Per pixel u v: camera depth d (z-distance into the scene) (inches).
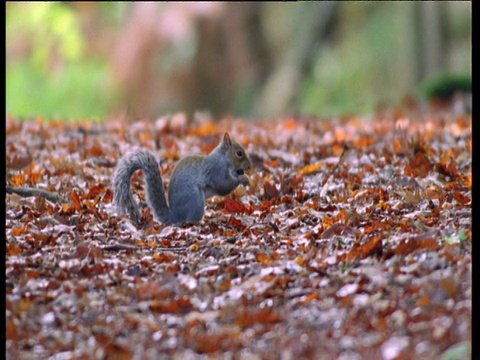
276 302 354.6
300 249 416.8
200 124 818.8
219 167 482.6
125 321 344.2
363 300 343.0
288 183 542.9
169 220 477.1
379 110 1009.5
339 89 1774.1
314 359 305.1
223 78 1646.2
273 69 1753.2
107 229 460.8
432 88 1045.8
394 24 1734.7
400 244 386.3
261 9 1684.3
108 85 1665.8
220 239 443.2
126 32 1578.5
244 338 327.3
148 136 721.0
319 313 339.3
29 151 658.2
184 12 1537.9
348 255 388.8
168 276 384.2
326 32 1749.5
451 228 413.7
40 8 1526.8
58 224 461.1
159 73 1601.9
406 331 317.4
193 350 320.8
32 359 321.7
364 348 307.0
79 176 578.9
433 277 354.9
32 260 406.6
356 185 536.4
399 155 618.5
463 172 554.3
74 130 748.0
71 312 356.2
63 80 1754.4
